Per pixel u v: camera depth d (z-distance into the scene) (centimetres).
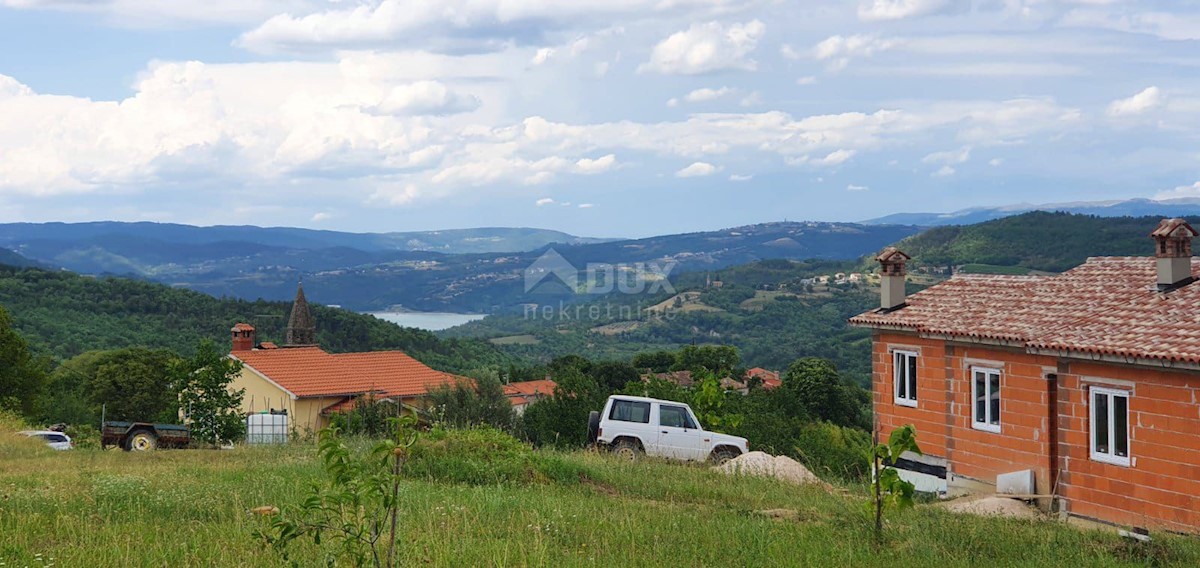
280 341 10731
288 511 1241
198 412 4175
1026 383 2088
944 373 2348
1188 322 1800
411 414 918
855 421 6662
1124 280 2205
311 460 2169
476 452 2034
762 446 3044
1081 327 1983
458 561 1088
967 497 2139
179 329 10631
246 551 1102
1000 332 2127
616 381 7669
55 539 1186
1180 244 2048
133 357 6500
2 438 2975
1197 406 1670
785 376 6975
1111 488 1834
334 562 999
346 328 10788
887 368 2553
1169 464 1717
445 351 10838
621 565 1139
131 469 1980
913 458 2447
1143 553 1362
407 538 1156
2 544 1112
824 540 1333
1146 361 1731
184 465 2109
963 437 2281
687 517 1466
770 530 1391
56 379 7012
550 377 7844
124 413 6228
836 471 2961
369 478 880
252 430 4559
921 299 2578
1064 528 1527
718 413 3247
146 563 1057
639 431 2558
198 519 1349
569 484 1912
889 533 1394
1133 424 1788
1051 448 2028
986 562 1264
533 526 1299
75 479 1720
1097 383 1866
